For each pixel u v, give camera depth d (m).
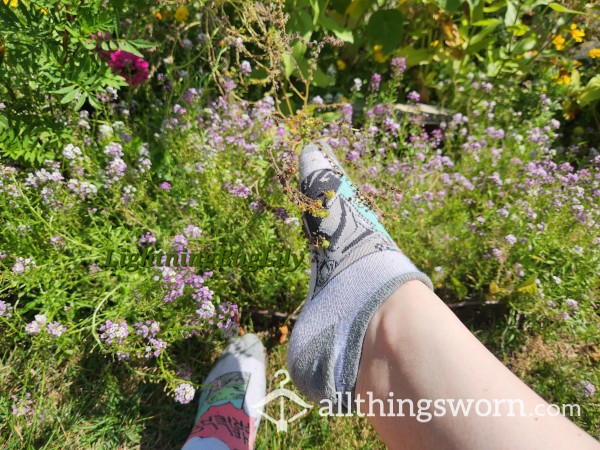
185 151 0.75
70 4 0.62
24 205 0.67
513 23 1.00
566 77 1.05
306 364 0.51
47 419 0.64
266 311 0.74
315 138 0.66
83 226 0.70
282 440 0.65
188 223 0.70
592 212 0.78
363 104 1.02
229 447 0.57
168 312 0.63
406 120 0.91
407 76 1.08
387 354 0.42
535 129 0.92
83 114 0.72
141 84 0.80
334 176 0.63
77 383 0.67
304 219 0.61
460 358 0.37
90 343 0.68
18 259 0.61
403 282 0.46
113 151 0.67
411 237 0.77
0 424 0.63
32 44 0.61
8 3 0.63
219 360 0.69
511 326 0.77
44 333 0.59
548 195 0.81
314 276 0.58
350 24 1.03
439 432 0.35
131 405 0.66
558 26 1.07
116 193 0.66
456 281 0.76
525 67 1.06
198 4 0.82
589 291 0.76
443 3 0.92
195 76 0.83
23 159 0.71
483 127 0.95
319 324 0.51
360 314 0.47
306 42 0.69
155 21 0.86
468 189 0.83
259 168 0.74
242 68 0.78
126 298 0.63
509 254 0.77
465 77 1.04
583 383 0.69
